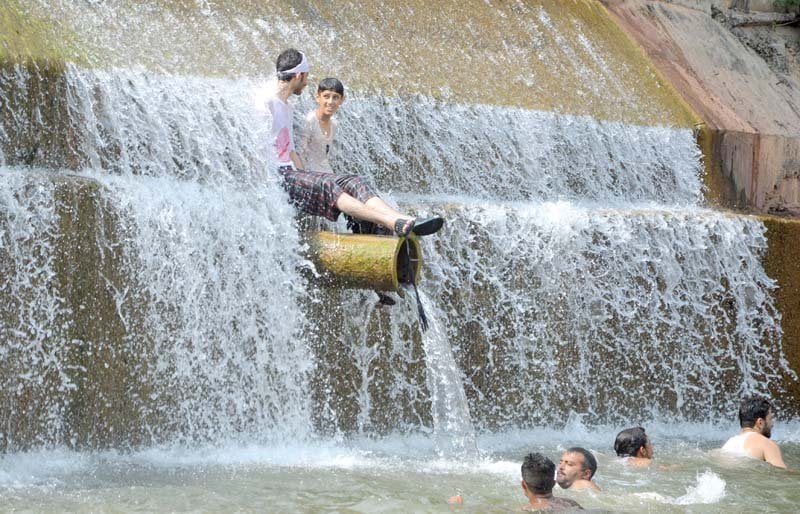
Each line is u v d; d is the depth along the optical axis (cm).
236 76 1675
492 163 1984
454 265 1623
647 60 2531
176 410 1344
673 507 1170
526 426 1712
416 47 2111
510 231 1697
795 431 1986
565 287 1761
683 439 1789
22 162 1374
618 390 1838
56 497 1077
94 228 1280
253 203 1418
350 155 1761
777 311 2052
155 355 1327
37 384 1235
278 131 1442
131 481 1165
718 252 1975
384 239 1343
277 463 1312
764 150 2398
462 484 1229
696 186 2303
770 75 2831
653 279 1883
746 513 1172
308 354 1447
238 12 1895
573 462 1232
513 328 1695
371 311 1523
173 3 1812
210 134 1521
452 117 1938
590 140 2139
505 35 2322
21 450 1223
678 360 1920
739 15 2970
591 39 2489
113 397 1295
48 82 1400
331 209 1390
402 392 1565
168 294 1337
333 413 1480
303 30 1944
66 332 1259
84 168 1433
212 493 1126
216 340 1373
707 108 2461
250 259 1402
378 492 1166
